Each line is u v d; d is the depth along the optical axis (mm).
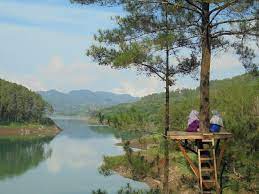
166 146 14781
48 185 52344
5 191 48188
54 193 47250
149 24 15633
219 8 12609
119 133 15195
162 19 15477
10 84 195000
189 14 15125
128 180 51031
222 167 13977
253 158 13438
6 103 182500
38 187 51000
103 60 16406
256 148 13750
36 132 172125
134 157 14812
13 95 186375
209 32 13672
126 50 14828
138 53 14039
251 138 13703
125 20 15891
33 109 196750
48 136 154000
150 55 14930
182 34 14977
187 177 15930
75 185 51969
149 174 14820
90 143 118625
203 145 13438
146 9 14859
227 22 13289
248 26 13453
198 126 13766
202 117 13500
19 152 93312
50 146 109938
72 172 63719
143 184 46438
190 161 12977
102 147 105125
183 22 15234
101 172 15375
